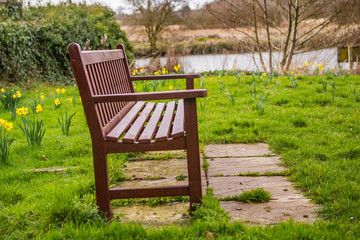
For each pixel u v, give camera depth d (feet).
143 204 9.11
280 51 45.62
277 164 11.61
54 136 15.35
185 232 7.21
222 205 8.80
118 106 11.46
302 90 23.02
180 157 12.75
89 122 8.02
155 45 88.12
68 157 12.97
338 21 41.65
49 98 24.86
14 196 9.48
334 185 9.12
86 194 9.38
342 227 7.16
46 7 39.45
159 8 87.66
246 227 7.35
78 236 7.09
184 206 8.91
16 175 11.09
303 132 14.58
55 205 8.13
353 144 12.51
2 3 36.37
